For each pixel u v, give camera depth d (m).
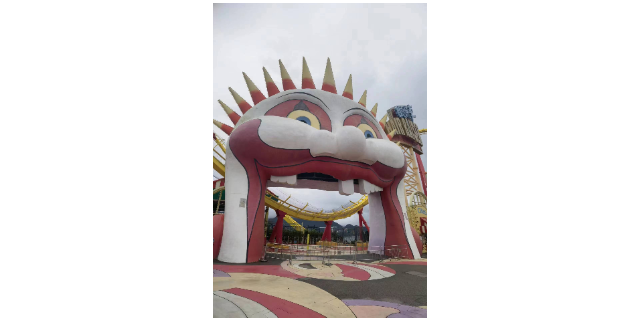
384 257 20.70
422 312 6.99
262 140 15.97
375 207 22.84
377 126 21.28
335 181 23.52
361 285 9.85
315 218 40.91
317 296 8.16
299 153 16.28
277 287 9.00
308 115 17.95
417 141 39.50
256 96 18.73
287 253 23.53
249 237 15.28
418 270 13.78
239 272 11.77
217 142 25.84
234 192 16.11
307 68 19.38
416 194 34.28
